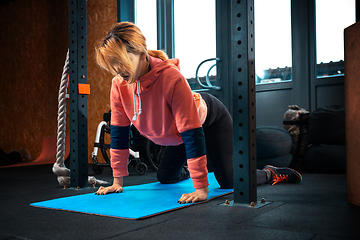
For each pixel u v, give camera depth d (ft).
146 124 5.83
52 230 3.98
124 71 4.83
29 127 19.75
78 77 7.42
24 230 4.01
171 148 7.89
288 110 12.01
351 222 4.18
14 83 19.84
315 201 5.67
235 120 5.29
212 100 6.88
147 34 16.56
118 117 6.24
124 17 16.46
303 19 12.71
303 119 11.58
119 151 6.46
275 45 13.44
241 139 5.25
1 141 19.67
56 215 4.78
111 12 16.58
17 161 17.37
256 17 13.84
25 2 19.76
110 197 6.07
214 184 8.16
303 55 12.73
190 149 5.39
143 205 5.24
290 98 13.08
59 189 7.65
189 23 15.40
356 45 5.12
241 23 5.19
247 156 5.21
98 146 11.84
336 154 10.23
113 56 4.66
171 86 5.21
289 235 3.63
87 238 3.63
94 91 16.99
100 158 16.66
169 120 5.58
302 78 12.75
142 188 7.36
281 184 7.97
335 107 11.29
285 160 10.87
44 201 5.82
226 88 14.19
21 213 4.99
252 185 5.31
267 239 3.49
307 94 12.64
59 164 7.78
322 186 7.59
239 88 5.21
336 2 12.10
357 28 5.10
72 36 7.50
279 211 4.86
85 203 5.49
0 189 7.88
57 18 19.39
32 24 19.79
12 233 3.89
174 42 15.89
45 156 18.76
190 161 5.45
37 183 9.05
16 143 19.67
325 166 10.34
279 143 10.70
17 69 19.84
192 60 15.37
